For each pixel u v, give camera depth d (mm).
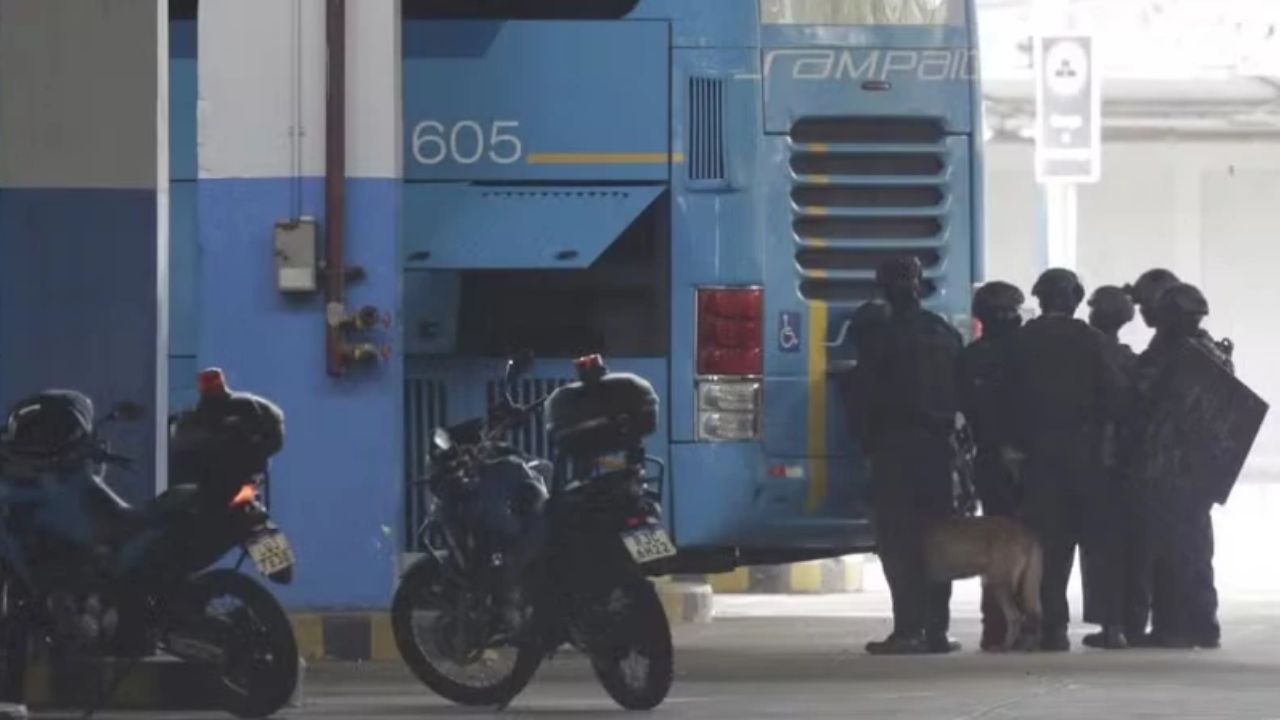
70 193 33312
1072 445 39844
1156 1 95000
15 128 33312
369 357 37906
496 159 38938
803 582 63344
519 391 39250
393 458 37969
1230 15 95188
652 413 30500
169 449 34000
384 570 37969
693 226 39000
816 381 39156
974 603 58625
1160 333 40938
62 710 30391
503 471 30594
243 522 28781
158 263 33312
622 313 39312
